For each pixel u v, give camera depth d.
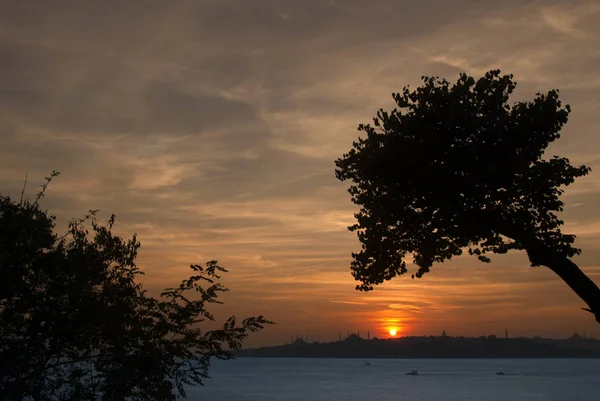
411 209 19.98
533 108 19.28
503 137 19.09
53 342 9.64
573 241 18.88
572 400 130.00
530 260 18.98
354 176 20.94
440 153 19.22
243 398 127.88
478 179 18.50
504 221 18.75
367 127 20.67
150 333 10.23
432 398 134.75
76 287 9.43
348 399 129.12
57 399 9.50
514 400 129.25
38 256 9.71
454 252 20.22
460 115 18.70
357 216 20.80
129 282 10.34
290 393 147.75
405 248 20.53
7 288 9.27
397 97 20.23
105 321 9.53
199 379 10.26
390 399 130.88
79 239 10.19
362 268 20.89
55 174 10.32
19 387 9.18
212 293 10.57
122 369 9.55
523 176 18.95
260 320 10.61
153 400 10.01
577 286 18.25
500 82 19.62
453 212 19.12
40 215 9.90
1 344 9.38
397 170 19.41
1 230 9.48
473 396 141.88
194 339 10.34
